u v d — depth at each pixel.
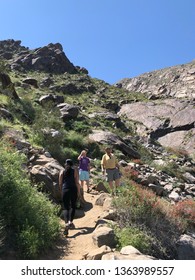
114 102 64.75
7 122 17.36
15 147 13.08
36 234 7.10
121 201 9.61
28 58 79.12
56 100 31.23
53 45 88.62
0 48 88.94
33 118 22.12
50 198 10.69
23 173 10.59
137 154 26.14
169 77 98.69
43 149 14.66
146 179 17.31
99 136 25.06
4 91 23.70
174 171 26.27
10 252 6.66
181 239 8.89
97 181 14.70
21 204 8.01
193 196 19.80
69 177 9.29
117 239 7.78
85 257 7.05
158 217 9.32
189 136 53.44
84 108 45.66
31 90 35.62
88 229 8.97
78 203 11.00
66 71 80.88
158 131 56.06
